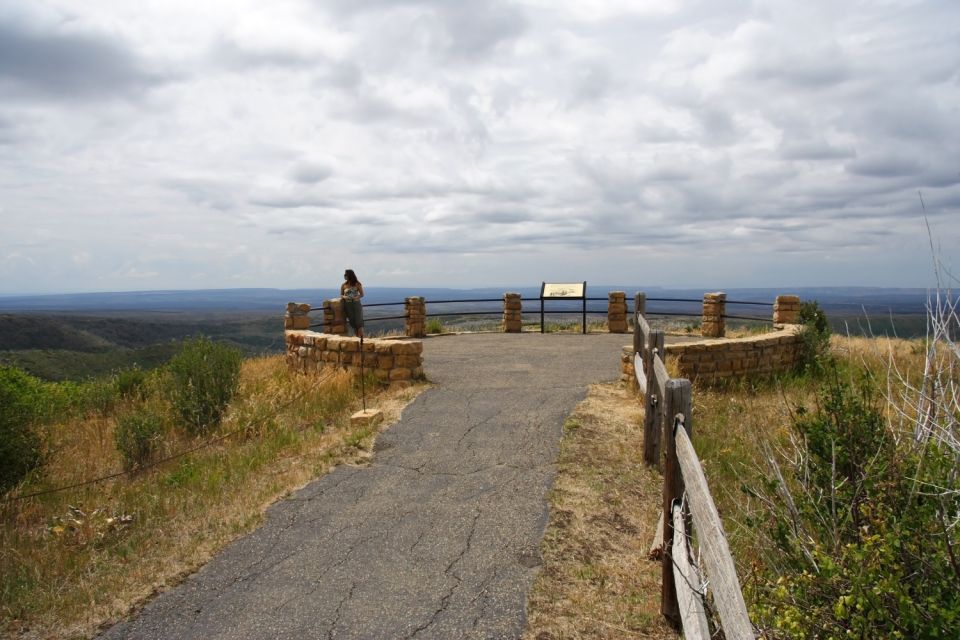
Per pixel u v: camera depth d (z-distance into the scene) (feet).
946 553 8.97
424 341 55.31
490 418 27.48
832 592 9.58
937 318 10.19
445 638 12.55
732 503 17.95
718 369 35.06
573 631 12.71
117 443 26.48
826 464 12.75
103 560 16.38
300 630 12.92
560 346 50.52
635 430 25.75
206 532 17.65
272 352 52.42
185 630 13.06
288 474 21.84
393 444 24.49
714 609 10.79
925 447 10.54
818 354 38.19
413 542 16.63
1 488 22.58
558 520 17.69
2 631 13.21
